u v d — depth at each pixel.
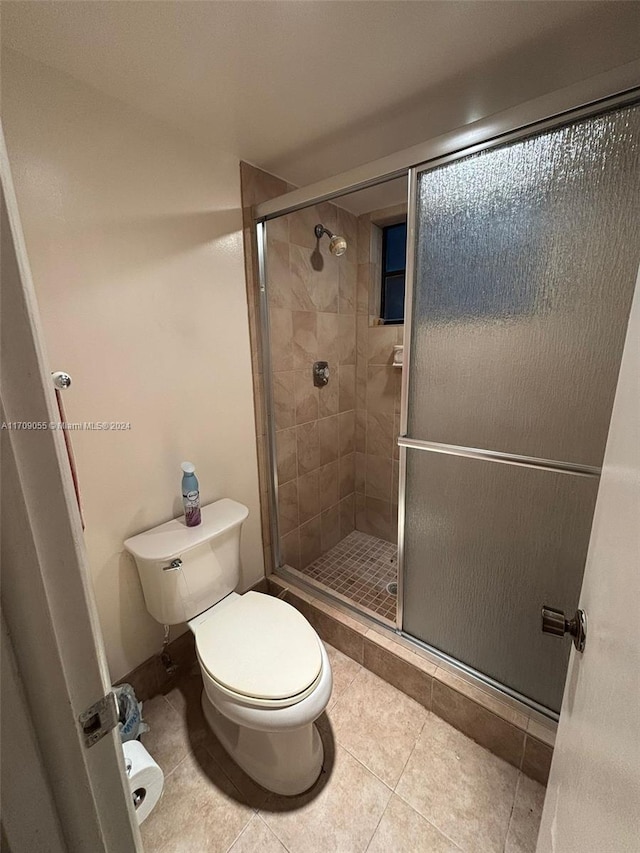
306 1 0.75
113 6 0.75
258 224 1.53
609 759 0.41
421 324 1.11
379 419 2.28
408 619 1.40
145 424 1.27
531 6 0.78
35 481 0.30
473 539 1.15
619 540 0.46
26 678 0.31
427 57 0.93
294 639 1.14
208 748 1.23
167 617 1.23
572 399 0.91
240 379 1.58
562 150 0.82
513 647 1.15
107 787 0.38
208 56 0.91
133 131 1.12
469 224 0.98
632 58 0.94
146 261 1.20
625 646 0.40
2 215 0.27
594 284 0.83
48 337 1.01
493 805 1.06
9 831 0.31
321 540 2.25
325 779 1.13
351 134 1.27
